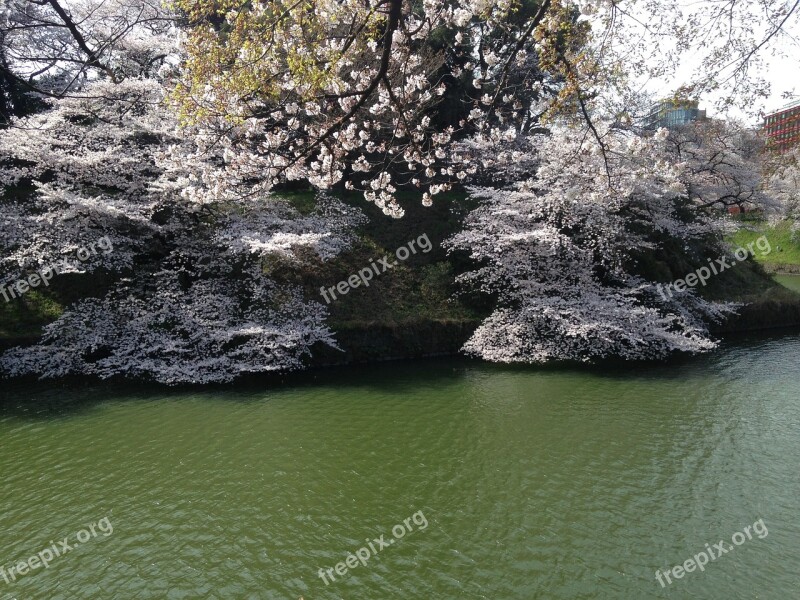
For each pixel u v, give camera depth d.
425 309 17.52
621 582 6.52
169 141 17.47
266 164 10.31
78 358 14.02
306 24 8.72
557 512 7.98
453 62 21.05
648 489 8.57
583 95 8.55
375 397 12.78
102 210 14.60
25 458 9.62
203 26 8.33
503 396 12.80
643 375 14.41
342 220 18.95
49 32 22.03
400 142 19.41
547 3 7.88
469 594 6.35
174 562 6.93
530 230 17.95
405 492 8.57
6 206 16.23
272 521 7.80
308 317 15.63
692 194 23.14
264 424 11.13
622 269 18.30
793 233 39.28
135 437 10.48
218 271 16.72
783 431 10.69
